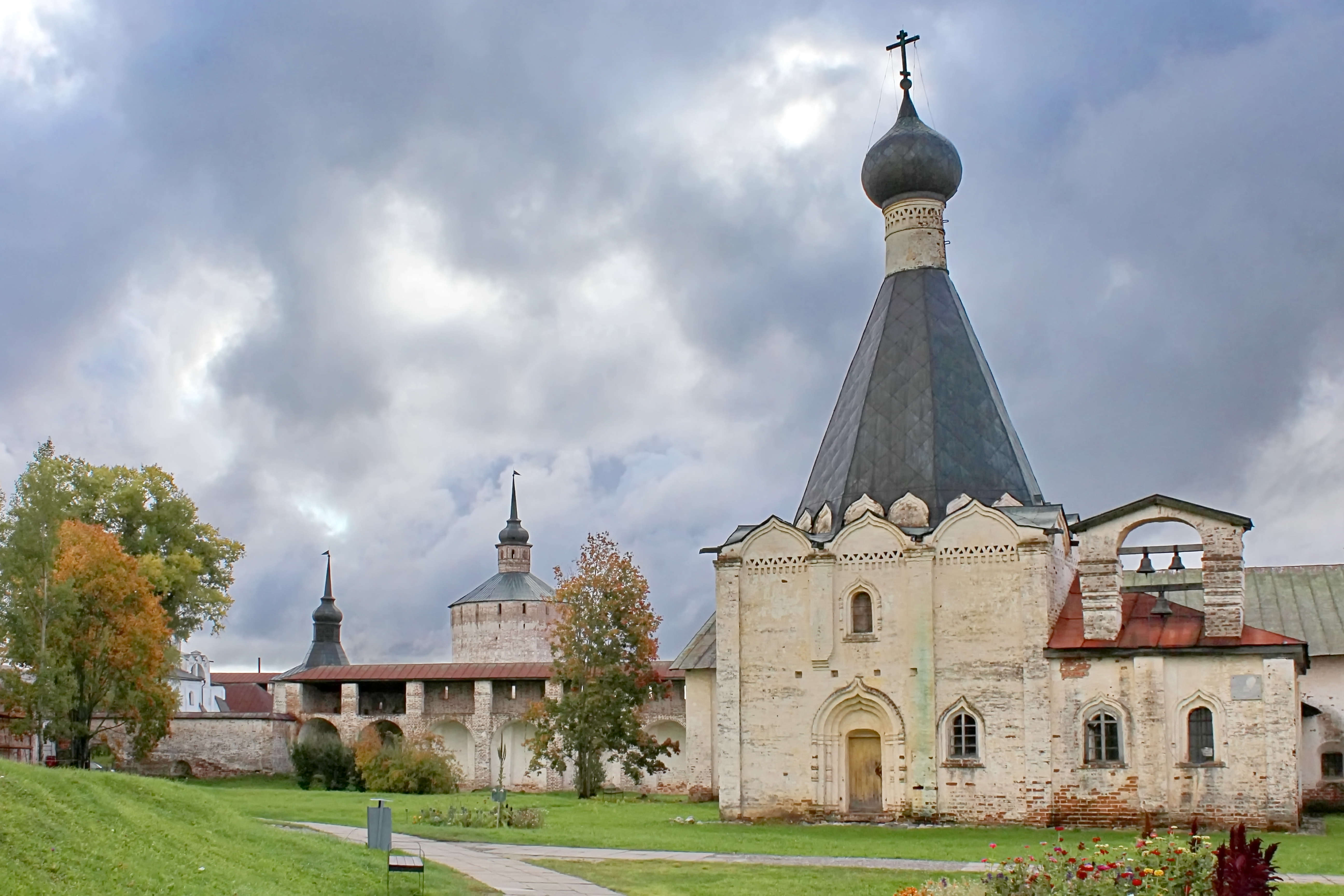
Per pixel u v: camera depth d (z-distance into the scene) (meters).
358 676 83.38
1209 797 40.75
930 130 52.66
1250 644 41.09
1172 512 42.72
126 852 21.16
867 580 45.47
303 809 43.56
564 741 64.19
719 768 46.47
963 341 49.97
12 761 23.72
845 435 49.72
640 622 64.75
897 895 22.62
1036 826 42.22
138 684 62.03
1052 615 44.00
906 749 44.12
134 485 74.75
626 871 28.61
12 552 60.59
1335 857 32.00
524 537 118.81
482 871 27.86
